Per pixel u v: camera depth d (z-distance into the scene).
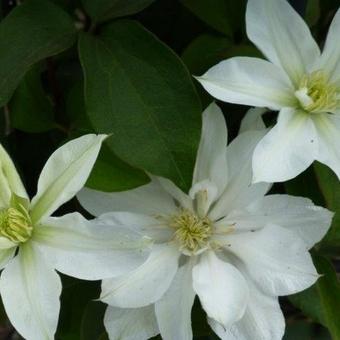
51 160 0.31
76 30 0.35
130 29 0.35
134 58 0.34
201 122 0.33
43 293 0.32
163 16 0.41
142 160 0.33
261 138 0.34
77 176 0.31
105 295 0.33
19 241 0.33
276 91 0.34
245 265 0.36
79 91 0.38
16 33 0.34
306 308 0.39
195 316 0.38
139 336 0.36
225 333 0.35
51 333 0.31
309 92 0.35
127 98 0.33
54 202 0.32
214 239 0.37
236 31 0.40
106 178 0.34
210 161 0.36
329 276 0.37
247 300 0.34
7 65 0.34
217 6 0.39
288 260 0.34
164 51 0.34
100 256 0.31
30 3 0.35
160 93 0.33
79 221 0.31
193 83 0.36
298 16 0.35
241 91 0.33
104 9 0.35
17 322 0.32
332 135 0.34
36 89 0.38
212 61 0.38
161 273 0.35
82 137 0.31
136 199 0.37
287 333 0.47
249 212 0.35
